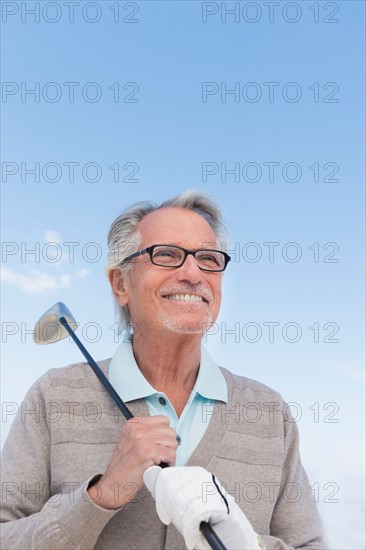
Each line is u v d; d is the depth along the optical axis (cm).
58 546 127
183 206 171
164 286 153
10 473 149
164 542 139
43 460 151
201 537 106
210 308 158
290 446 167
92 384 159
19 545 132
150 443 128
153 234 159
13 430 157
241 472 151
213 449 151
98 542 138
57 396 155
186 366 158
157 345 155
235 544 109
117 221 169
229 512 110
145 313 154
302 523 158
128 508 141
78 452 147
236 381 170
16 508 146
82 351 161
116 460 130
